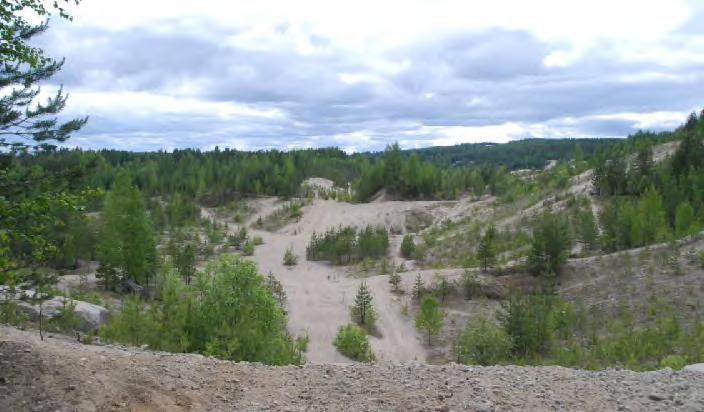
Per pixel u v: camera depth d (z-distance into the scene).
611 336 38.84
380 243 80.38
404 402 8.88
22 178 10.96
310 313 53.38
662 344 33.78
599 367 31.81
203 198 134.12
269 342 19.22
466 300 53.59
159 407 8.30
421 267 71.69
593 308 44.41
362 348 43.22
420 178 121.31
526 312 39.59
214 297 21.61
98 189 9.62
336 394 9.23
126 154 182.75
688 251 48.88
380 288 59.62
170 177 139.38
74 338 17.23
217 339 18.27
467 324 47.66
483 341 38.44
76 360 9.22
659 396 9.33
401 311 53.28
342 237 83.12
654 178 73.12
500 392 9.41
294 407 8.61
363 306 51.22
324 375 10.33
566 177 95.62
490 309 51.16
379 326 50.50
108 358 9.76
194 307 20.20
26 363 8.69
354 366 11.12
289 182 133.00
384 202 118.88
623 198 72.50
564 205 77.62
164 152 183.12
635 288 45.38
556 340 39.91
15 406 7.70
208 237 94.62
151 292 50.44
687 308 40.16
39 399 7.91
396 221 104.81
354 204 122.12
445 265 69.50
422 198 120.88
